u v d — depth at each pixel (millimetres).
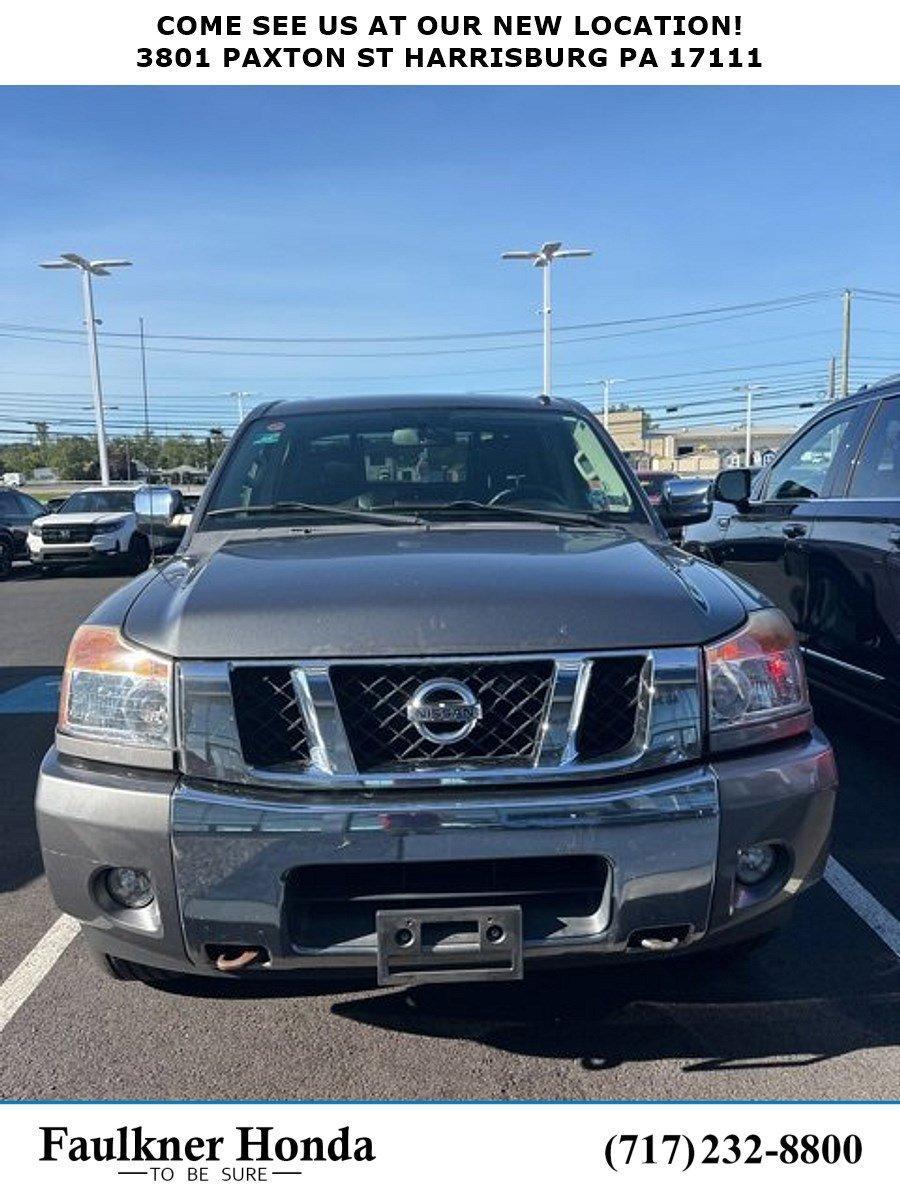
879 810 4512
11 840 4344
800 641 5535
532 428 4055
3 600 14578
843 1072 2654
